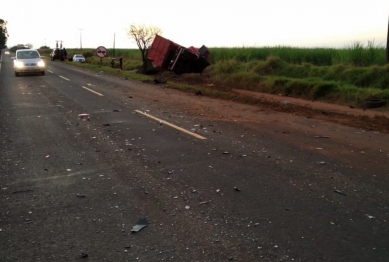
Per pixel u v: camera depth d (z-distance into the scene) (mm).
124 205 5062
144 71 31375
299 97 18172
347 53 23219
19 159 7180
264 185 5766
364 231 4336
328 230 4355
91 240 4156
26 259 3803
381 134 9391
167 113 12211
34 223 4578
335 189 5605
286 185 5766
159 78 23438
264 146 8078
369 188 5648
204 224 4508
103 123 10469
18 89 19016
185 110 12883
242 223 4527
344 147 8031
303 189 5605
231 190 5566
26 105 13875
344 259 3764
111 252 3908
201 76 27422
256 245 4023
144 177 6125
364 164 6812
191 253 3873
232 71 26391
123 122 10617
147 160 7039
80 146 8062
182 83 24219
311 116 11984
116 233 4309
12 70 33438
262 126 10266
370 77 17797
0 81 23344
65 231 4367
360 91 15977
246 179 6020
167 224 4516
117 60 51031
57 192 5531
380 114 12695
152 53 29219
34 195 5430
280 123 10734
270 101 15219
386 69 17562
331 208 4945
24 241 4160
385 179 6027
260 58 30609
